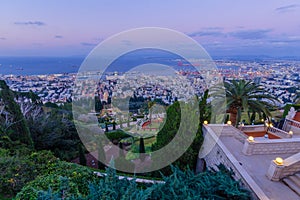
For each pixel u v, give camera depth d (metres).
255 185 3.95
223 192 3.61
